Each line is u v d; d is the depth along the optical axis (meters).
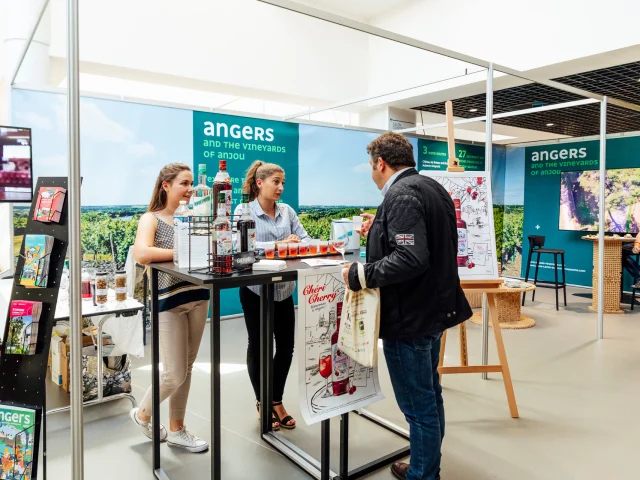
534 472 2.41
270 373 2.71
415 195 1.83
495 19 5.78
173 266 2.03
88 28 5.03
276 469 2.44
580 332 5.24
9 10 4.52
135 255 2.21
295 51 6.52
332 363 2.08
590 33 5.04
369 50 7.17
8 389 2.01
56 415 3.08
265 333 2.68
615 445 2.70
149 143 4.96
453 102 7.50
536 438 2.78
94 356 3.28
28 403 1.98
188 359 2.54
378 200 6.91
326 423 2.16
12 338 1.96
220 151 5.44
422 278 1.86
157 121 5.00
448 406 3.23
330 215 6.42
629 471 2.42
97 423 2.96
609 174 7.68
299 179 6.11
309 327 1.98
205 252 1.89
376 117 7.44
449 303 1.89
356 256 2.45
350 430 2.88
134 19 5.32
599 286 4.95
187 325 2.43
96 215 4.69
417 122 8.53
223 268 1.77
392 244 1.81
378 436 2.80
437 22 6.32
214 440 1.77
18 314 1.97
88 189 4.62
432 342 1.96
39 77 4.62
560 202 8.29
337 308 2.08
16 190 2.86
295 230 3.02
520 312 5.87
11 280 3.48
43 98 4.36
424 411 1.93
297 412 3.14
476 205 3.14
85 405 3.21
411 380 1.91
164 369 2.40
